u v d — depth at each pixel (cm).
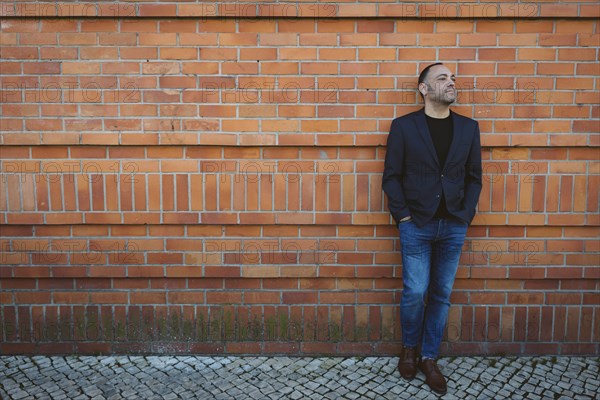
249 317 362
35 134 339
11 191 346
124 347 363
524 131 341
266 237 355
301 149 346
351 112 340
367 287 360
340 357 362
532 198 347
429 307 335
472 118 341
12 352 361
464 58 337
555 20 335
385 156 329
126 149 345
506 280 358
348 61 338
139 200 348
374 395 314
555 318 361
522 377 335
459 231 317
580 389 321
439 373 325
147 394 313
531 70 337
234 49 337
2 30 334
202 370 343
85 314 360
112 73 338
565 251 354
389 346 362
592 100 338
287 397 311
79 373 337
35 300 359
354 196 348
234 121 341
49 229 353
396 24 336
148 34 335
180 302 361
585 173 345
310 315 362
